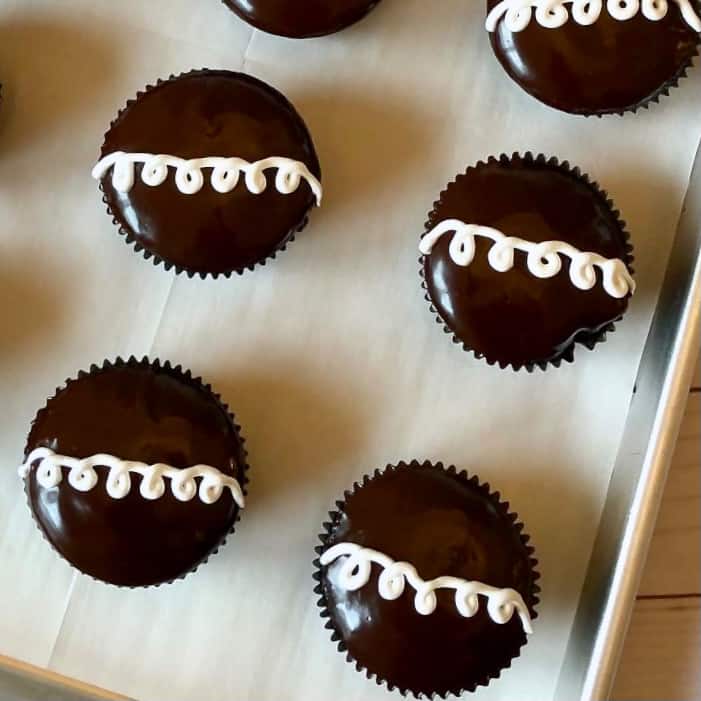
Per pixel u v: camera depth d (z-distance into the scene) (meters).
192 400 0.46
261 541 0.47
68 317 0.48
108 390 0.45
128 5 0.49
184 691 0.46
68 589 0.47
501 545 0.44
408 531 0.44
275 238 0.46
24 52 0.49
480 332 0.45
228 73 0.47
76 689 0.43
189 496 0.44
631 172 0.48
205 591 0.47
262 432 0.47
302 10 0.47
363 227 0.48
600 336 0.46
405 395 0.47
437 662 0.43
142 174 0.46
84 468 0.44
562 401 0.47
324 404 0.47
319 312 0.48
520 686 0.46
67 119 0.49
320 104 0.48
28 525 0.47
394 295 0.48
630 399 0.47
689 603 0.50
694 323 0.43
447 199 0.46
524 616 0.44
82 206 0.48
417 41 0.49
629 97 0.46
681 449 0.50
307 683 0.46
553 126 0.48
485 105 0.48
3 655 0.45
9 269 0.48
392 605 0.43
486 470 0.47
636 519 0.43
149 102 0.46
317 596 0.46
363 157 0.48
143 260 0.48
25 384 0.48
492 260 0.45
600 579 0.45
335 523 0.45
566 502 0.47
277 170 0.45
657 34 0.46
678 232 0.47
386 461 0.47
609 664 0.42
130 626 0.47
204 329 0.48
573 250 0.45
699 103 0.48
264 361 0.48
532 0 0.46
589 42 0.46
